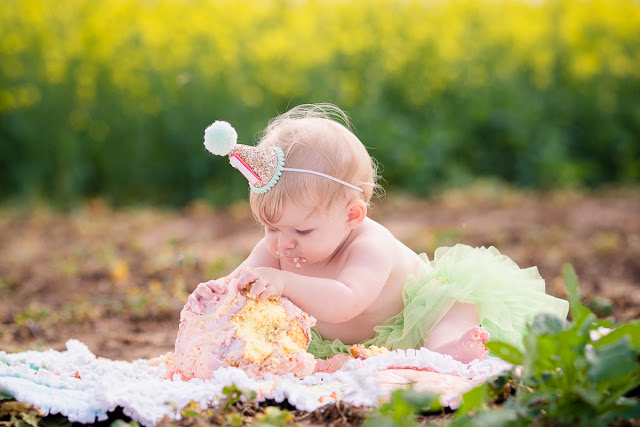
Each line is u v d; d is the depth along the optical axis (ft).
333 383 7.89
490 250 10.30
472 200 33.55
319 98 35.53
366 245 8.93
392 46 37.88
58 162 34.32
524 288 9.75
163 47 35.27
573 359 6.78
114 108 34.96
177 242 25.50
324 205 8.50
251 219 30.32
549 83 40.40
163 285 19.27
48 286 19.57
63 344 13.37
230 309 8.29
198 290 8.65
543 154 38.14
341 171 8.64
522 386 7.24
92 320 15.51
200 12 36.09
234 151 8.55
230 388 7.52
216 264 20.71
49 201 33.35
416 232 25.72
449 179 36.52
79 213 31.73
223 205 33.81
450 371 8.09
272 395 7.55
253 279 8.39
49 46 34.47
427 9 40.60
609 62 40.75
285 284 8.45
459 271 9.49
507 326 9.28
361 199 8.98
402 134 36.50
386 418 6.57
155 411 7.36
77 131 35.04
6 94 34.01
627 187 37.78
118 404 7.36
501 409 6.81
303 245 8.61
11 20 34.32
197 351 8.17
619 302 15.69
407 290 9.34
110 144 35.12
